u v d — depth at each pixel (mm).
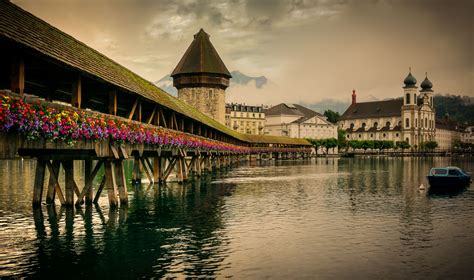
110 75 21328
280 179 48750
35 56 14570
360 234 19234
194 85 97188
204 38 100062
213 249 16312
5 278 12977
